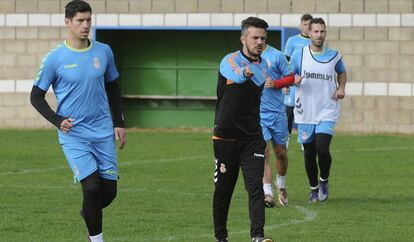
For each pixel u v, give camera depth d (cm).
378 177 3803
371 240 2377
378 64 5884
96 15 6116
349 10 5884
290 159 4472
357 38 5884
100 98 2145
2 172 3859
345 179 3738
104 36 6206
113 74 2198
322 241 2361
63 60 2120
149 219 2712
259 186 2150
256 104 2208
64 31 6138
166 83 6366
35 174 3800
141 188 3400
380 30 5869
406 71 5866
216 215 2241
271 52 2939
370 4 5875
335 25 5906
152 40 6316
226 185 2228
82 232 2497
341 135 5772
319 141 3058
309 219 2733
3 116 6209
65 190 3325
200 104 6362
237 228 2569
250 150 2188
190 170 3969
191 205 2998
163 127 6400
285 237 2412
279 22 5966
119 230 2525
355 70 5906
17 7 6159
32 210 2870
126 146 5009
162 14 6078
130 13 6094
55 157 4434
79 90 2123
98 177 2133
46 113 2119
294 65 3103
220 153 2211
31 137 5500
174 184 3522
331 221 2695
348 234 2466
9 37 6178
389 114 5897
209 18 6034
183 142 5266
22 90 6181
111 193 2178
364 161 4369
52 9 6138
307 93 3083
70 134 2131
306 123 3084
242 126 2191
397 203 3080
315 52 3092
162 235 2448
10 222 2647
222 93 2200
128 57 6378
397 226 2606
